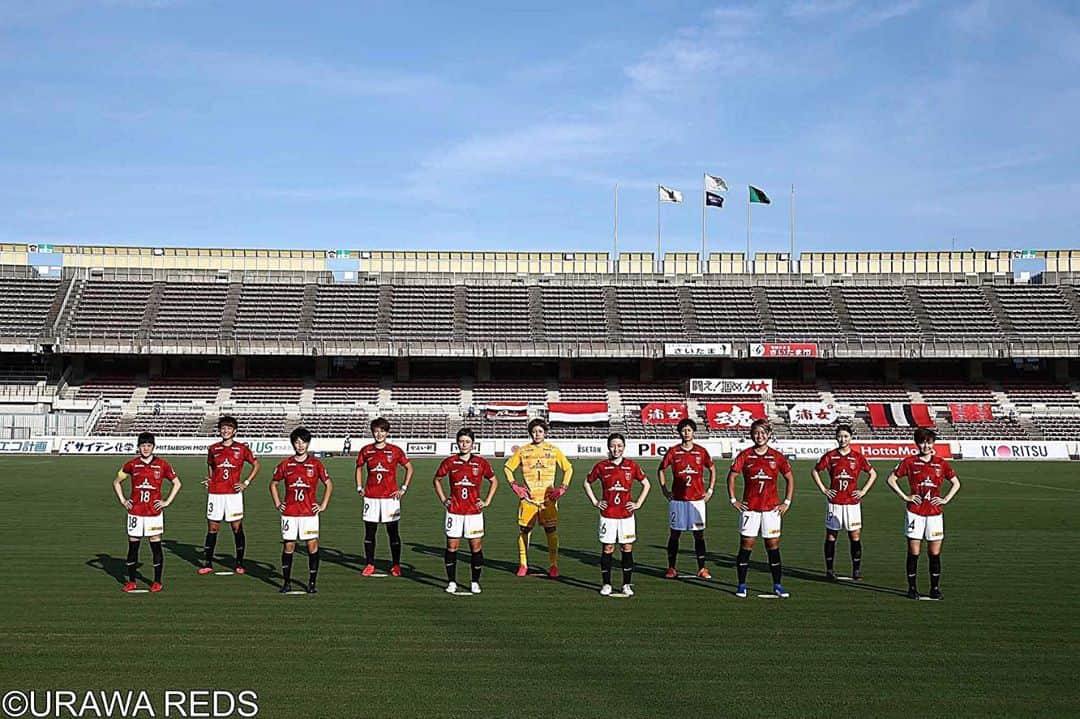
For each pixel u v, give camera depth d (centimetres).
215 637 958
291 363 6006
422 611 1094
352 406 5653
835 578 1334
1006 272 6444
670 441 5162
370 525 1344
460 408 5666
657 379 6031
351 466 4100
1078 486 3125
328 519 2072
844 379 5991
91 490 2703
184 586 1241
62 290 6022
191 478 3275
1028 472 3869
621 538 1198
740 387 5769
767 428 1216
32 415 5159
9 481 3034
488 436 5328
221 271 6406
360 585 1261
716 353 5697
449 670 845
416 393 5803
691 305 6231
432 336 5888
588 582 1296
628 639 962
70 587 1226
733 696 772
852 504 1327
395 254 6569
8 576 1307
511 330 6006
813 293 6328
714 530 1931
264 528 1894
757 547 1670
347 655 893
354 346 5691
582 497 2673
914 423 5412
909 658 893
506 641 951
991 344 5638
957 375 5988
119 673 830
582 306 6244
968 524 2030
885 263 6531
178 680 811
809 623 1039
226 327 5859
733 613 1091
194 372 5906
